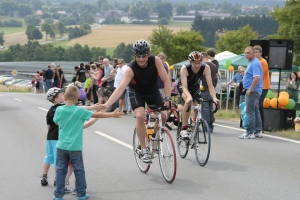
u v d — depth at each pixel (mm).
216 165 8055
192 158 8656
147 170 7473
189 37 63219
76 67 23609
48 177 7348
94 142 10359
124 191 6520
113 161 8422
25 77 100500
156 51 62938
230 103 20422
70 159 6016
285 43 11820
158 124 7281
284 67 11891
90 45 190000
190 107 8172
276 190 6520
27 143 10344
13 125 13383
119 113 6156
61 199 6031
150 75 7027
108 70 17719
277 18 54438
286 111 11781
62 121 5996
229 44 65625
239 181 7000
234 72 20312
